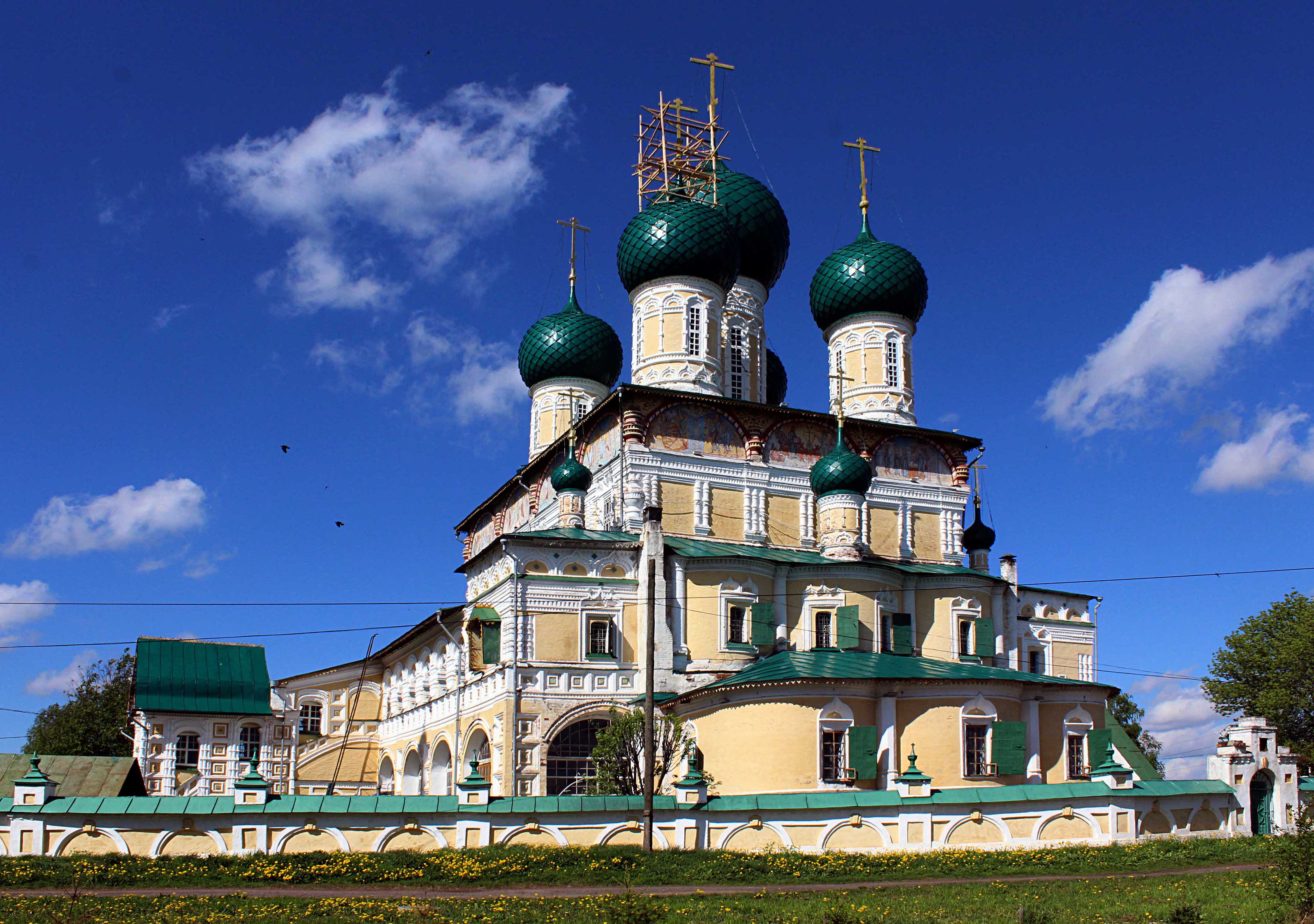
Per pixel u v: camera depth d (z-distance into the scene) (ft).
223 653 223.51
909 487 224.94
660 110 250.37
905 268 239.09
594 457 219.61
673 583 188.44
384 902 101.50
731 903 102.73
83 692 270.46
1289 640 223.92
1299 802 153.58
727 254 228.84
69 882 109.19
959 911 98.17
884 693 165.89
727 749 166.71
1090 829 136.46
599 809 129.29
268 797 124.67
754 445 212.64
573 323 258.37
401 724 226.17
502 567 191.93
